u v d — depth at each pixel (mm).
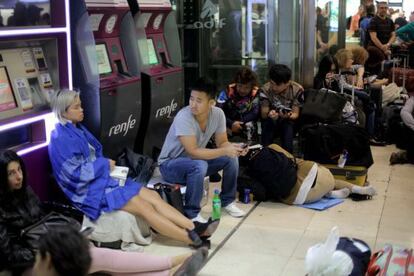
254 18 6094
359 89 6203
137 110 4578
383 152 6043
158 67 5195
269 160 4363
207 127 3973
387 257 2654
